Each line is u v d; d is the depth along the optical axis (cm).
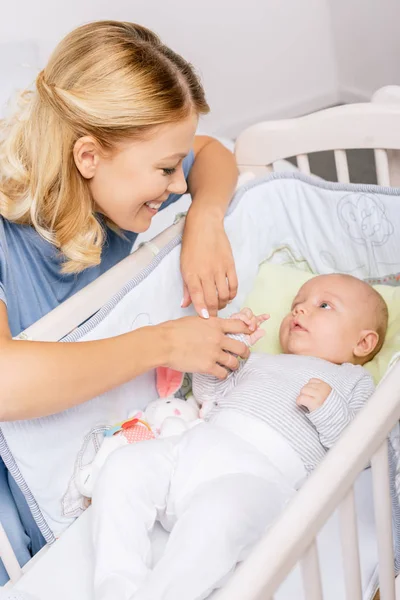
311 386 112
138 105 100
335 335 131
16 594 90
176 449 109
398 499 102
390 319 137
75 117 102
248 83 256
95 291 110
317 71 268
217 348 115
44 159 105
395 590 102
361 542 108
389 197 135
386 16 247
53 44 200
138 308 117
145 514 102
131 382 119
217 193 128
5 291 109
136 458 104
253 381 123
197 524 95
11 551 103
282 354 131
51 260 116
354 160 253
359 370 124
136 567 94
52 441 105
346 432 79
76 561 103
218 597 64
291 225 145
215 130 259
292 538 68
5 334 95
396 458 100
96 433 113
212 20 237
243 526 96
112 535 97
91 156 105
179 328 110
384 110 131
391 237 138
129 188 107
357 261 144
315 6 254
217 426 114
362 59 263
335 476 74
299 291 139
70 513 111
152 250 119
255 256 143
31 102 108
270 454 114
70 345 97
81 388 96
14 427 100
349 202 138
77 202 108
